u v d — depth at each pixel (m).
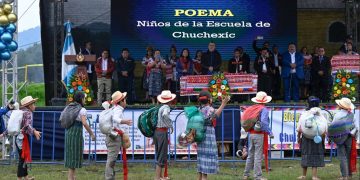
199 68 16.31
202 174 9.24
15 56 13.50
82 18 17.58
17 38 13.30
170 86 16.33
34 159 12.59
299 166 11.91
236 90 14.63
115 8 17.45
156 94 15.63
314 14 18.12
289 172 11.02
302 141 10.01
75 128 9.41
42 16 16.97
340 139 9.98
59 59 16.70
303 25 18.09
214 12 17.62
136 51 17.52
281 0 17.73
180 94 15.21
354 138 10.20
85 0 17.59
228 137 12.59
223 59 17.67
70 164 9.40
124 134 9.67
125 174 9.79
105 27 17.67
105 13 17.67
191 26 17.58
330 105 12.68
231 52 17.69
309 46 18.14
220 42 17.66
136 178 10.56
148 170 11.59
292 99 16.28
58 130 12.59
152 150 12.41
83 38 17.59
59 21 17.05
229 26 17.64
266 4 17.72
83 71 14.37
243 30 17.69
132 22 17.50
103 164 12.29
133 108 12.41
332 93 14.60
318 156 9.88
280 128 12.49
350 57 14.39
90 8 17.62
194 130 9.04
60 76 16.64
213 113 9.21
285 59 16.14
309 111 9.84
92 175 10.98
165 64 16.19
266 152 9.95
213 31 17.62
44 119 12.62
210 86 14.33
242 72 16.06
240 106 12.59
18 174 10.16
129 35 17.50
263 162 12.08
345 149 10.13
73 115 9.38
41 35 16.95
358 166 11.79
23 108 10.14
